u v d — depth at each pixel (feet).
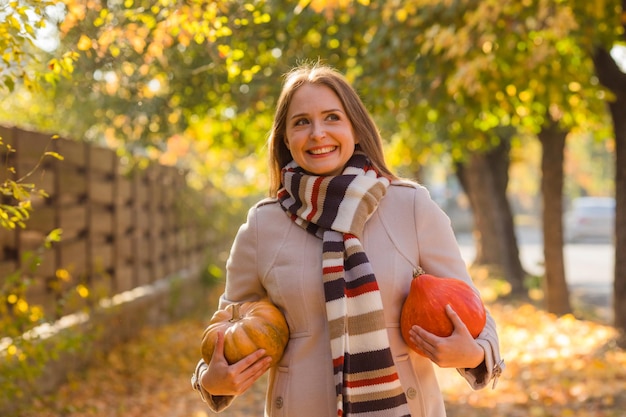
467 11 22.09
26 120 26.73
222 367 7.62
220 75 20.08
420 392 7.94
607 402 19.53
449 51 21.06
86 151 24.13
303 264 8.00
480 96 25.52
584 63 30.35
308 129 8.21
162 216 34.86
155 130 23.91
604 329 32.55
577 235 106.11
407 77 23.63
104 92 19.76
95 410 18.85
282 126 8.63
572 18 20.40
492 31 21.35
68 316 22.47
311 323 7.96
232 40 16.88
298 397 7.86
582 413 18.67
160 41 14.21
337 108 8.23
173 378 24.12
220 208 45.93
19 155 18.80
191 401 21.61
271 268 8.18
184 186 38.99
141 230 31.07
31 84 11.36
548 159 38.06
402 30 22.39
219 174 47.88
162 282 34.53
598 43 25.09
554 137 37.86
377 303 7.63
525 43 24.62
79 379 22.22
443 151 48.70
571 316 35.63
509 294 47.96
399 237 8.07
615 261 27.48
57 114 25.61
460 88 24.98
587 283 57.88
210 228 45.47
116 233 27.30
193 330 32.24
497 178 50.26
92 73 17.15
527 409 19.97
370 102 22.66
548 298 38.45
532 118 34.83
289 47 21.59
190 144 38.93
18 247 19.03
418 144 45.06
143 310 29.91
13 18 10.67
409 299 7.84
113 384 22.47
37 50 13.93
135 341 27.94
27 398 18.69
